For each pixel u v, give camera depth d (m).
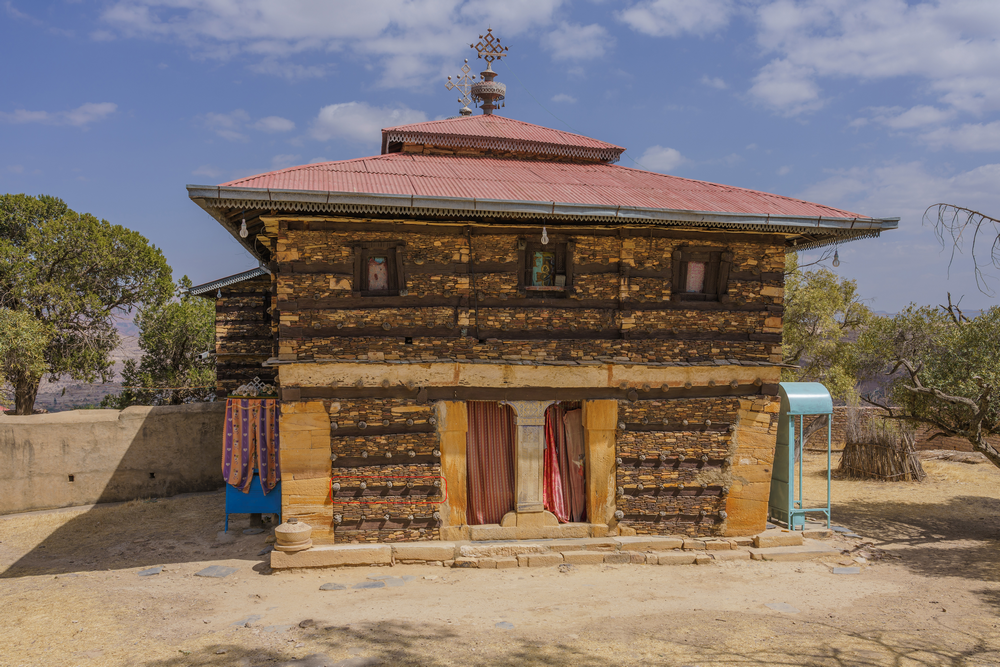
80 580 12.28
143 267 32.78
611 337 14.05
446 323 13.36
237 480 14.66
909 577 13.27
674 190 15.62
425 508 13.42
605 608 11.17
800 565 13.87
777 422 15.07
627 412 14.22
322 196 11.99
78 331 30.55
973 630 10.52
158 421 18.94
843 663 9.07
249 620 10.27
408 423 13.31
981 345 16.86
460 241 13.39
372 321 13.14
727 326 14.54
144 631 9.84
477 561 13.10
